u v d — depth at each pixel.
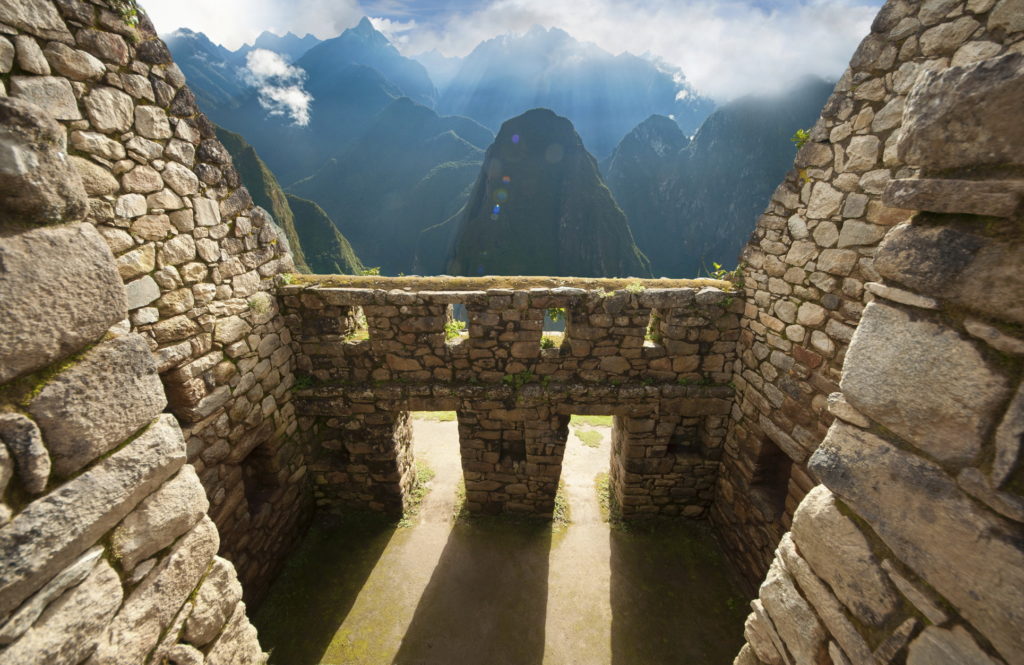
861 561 1.48
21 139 1.06
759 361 4.98
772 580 1.97
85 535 1.27
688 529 6.45
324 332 5.42
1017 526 1.07
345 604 5.28
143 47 3.21
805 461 4.30
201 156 3.87
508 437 6.01
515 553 6.03
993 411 1.10
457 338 5.73
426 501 6.98
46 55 2.54
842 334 3.76
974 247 1.13
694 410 5.71
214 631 1.85
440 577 5.65
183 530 1.65
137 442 1.43
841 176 3.66
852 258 3.59
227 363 4.30
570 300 5.11
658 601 5.37
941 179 1.19
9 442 1.07
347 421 5.90
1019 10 2.38
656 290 5.12
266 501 5.28
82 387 1.24
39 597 1.15
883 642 1.40
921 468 1.27
